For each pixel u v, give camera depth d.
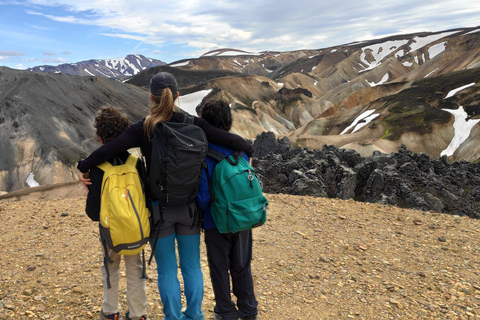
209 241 3.16
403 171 28.83
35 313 3.71
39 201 8.96
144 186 2.97
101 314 3.42
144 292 3.30
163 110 2.79
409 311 4.01
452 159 163.38
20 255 5.29
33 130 186.25
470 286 4.51
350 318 3.91
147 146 2.86
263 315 3.92
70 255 5.31
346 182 23.16
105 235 2.80
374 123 199.75
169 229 3.00
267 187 20.77
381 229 6.61
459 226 6.69
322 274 4.93
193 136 2.72
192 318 3.13
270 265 5.21
